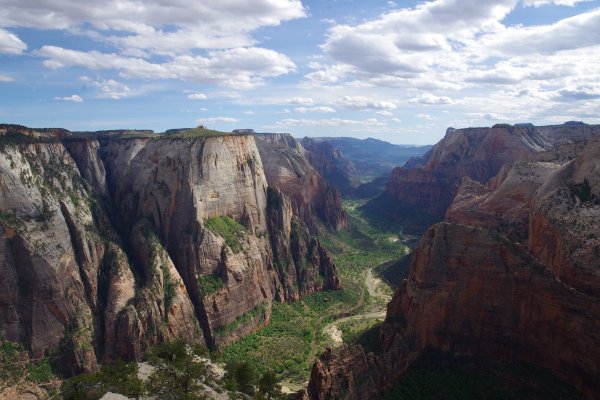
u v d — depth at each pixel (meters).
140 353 89.06
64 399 61.91
